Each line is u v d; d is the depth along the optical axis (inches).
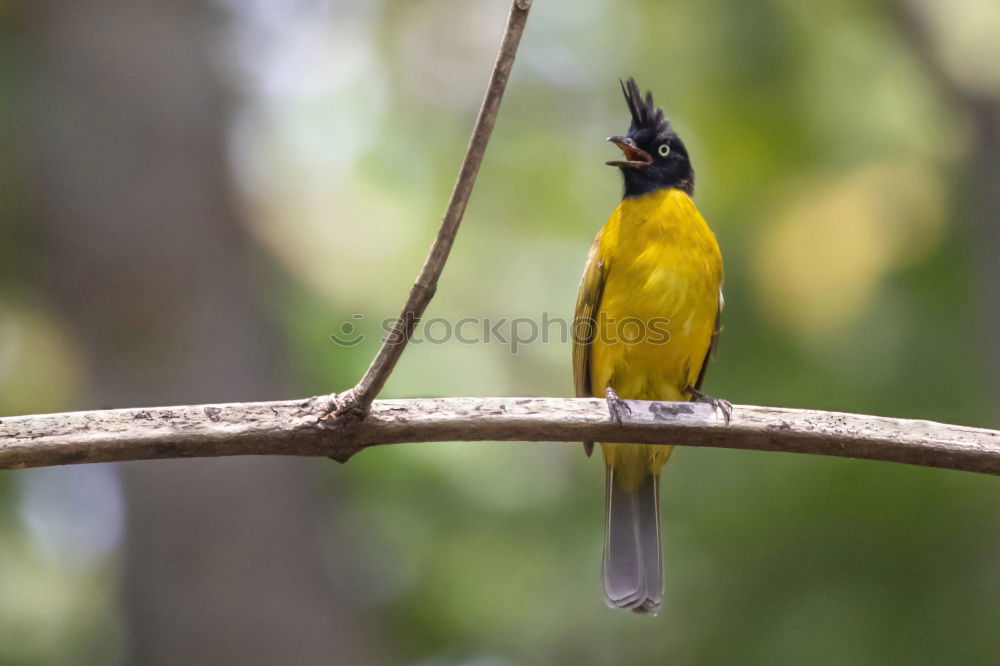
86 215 494.0
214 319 491.5
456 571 507.5
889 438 250.1
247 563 467.5
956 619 420.8
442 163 613.9
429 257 225.1
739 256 499.8
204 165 513.3
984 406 458.6
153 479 472.1
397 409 242.5
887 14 537.6
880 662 418.3
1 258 552.1
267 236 538.6
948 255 495.5
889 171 508.1
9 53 520.7
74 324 495.2
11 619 559.5
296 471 493.7
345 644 477.7
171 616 463.8
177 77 515.8
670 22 572.7
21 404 546.3
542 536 494.0
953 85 517.7
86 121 503.2
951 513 435.5
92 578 583.8
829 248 486.0
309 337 531.2
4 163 527.5
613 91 611.5
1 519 528.4
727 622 437.4
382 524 512.4
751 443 254.2
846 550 436.1
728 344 482.9
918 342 474.9
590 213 618.8
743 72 550.3
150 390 479.2
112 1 519.8
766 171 540.1
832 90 557.9
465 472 505.0
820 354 474.6
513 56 219.9
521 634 490.9
